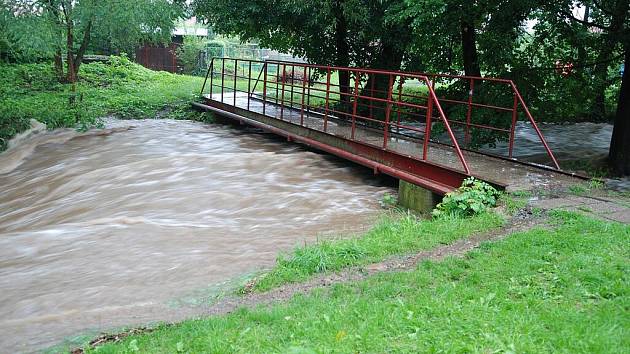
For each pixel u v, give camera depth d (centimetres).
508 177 955
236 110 1873
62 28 2014
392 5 1514
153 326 560
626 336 439
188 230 909
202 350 467
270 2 1814
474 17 1288
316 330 477
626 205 828
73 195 1213
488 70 1376
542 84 1306
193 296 648
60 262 784
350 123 1534
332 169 1313
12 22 1880
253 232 897
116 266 759
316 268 671
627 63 1154
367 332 461
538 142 1692
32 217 1086
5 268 773
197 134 1859
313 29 1938
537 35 1332
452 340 441
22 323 599
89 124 1988
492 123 1280
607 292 521
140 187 1209
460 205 842
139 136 1839
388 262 677
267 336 480
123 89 2502
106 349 492
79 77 2584
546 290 538
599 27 1213
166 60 3803
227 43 4388
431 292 556
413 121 2020
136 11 2044
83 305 643
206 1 1944
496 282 566
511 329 455
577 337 438
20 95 2238
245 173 1288
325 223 941
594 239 667
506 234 732
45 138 1855
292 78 1758
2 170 1562
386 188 1171
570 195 878
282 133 1511
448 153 1130
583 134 1844
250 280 672
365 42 2055
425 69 1936
